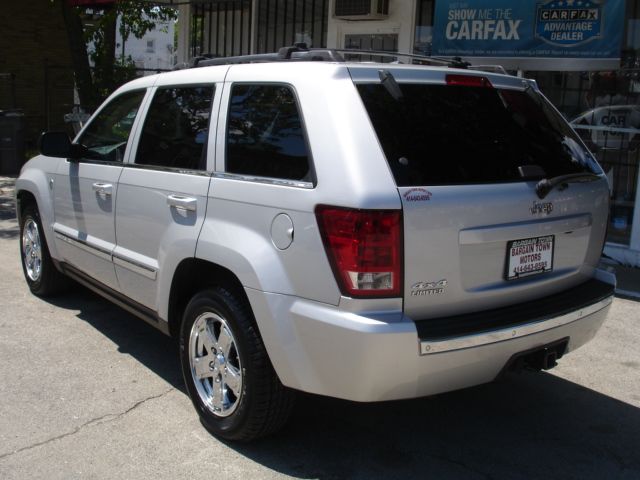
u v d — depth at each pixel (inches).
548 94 344.8
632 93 319.0
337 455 145.6
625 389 184.7
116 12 504.1
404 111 129.8
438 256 122.6
